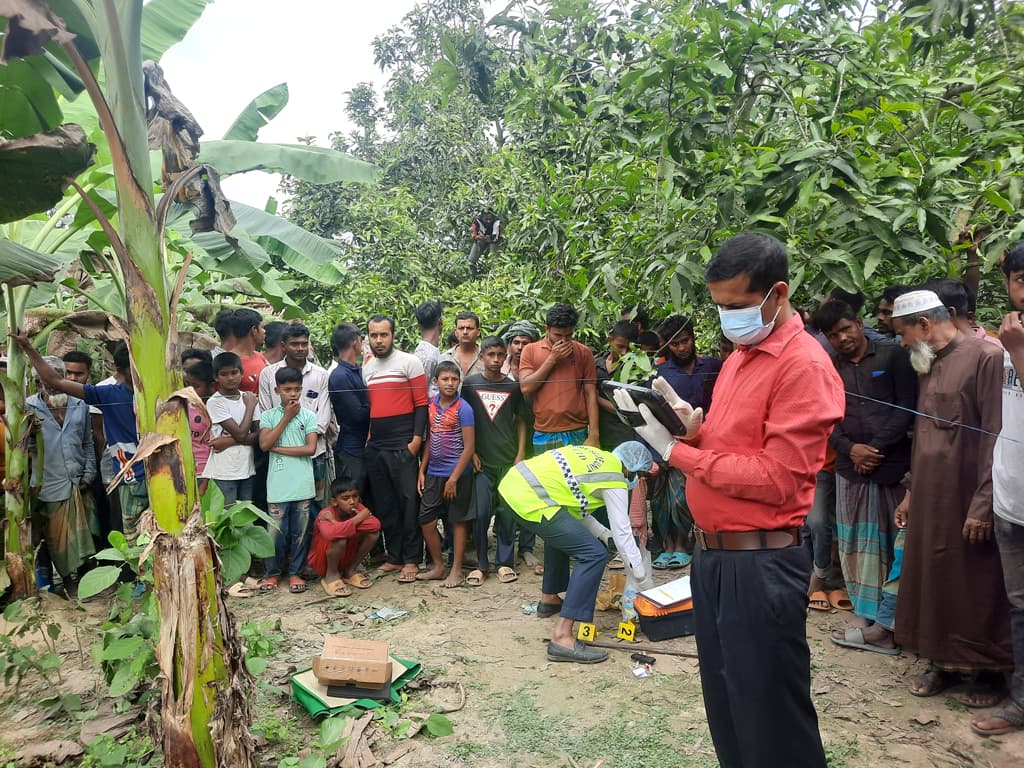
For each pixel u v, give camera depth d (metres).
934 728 2.76
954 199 3.12
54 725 2.96
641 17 4.42
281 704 3.08
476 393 4.66
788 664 1.92
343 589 4.48
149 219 2.21
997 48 3.71
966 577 2.84
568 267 5.26
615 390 2.14
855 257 3.13
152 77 2.63
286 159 3.54
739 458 1.92
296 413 4.61
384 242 9.76
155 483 2.22
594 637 3.51
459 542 4.61
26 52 1.97
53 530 4.45
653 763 2.60
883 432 3.41
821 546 3.89
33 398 4.48
